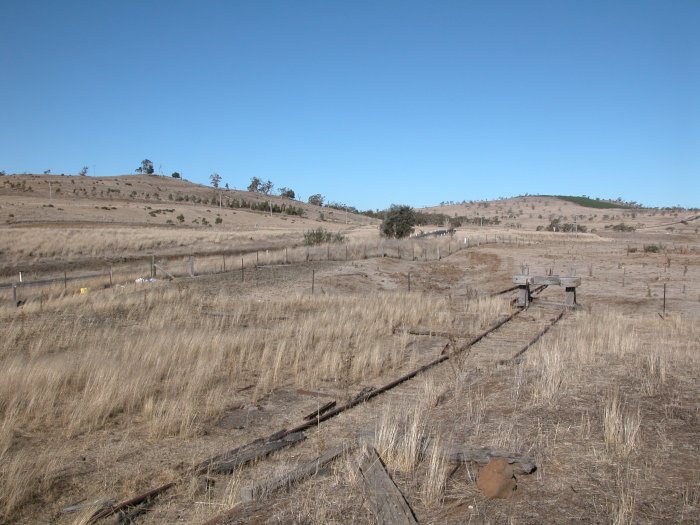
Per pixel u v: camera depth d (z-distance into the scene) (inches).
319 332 608.7
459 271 1593.3
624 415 299.3
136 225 3533.5
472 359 515.2
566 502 204.4
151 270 1277.1
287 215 6127.0
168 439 317.4
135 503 236.1
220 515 208.1
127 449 301.0
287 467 265.3
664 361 423.5
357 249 1788.9
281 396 402.0
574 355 457.1
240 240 2534.5
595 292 1113.4
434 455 230.7
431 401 349.1
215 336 557.9
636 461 240.2
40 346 530.6
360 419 345.7
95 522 221.1
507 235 3599.9
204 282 1115.9
